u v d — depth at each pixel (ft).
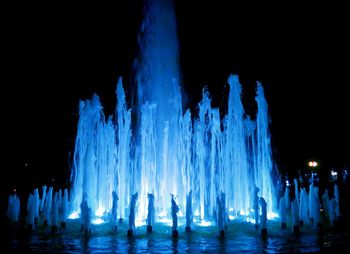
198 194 43.45
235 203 44.14
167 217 38.63
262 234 28.68
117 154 43.70
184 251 23.61
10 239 27.55
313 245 24.68
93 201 41.06
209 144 46.50
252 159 47.91
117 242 26.40
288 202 41.42
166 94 58.80
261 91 49.47
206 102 48.70
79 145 44.32
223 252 23.22
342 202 40.73
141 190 42.45
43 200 43.01
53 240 27.20
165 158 44.60
